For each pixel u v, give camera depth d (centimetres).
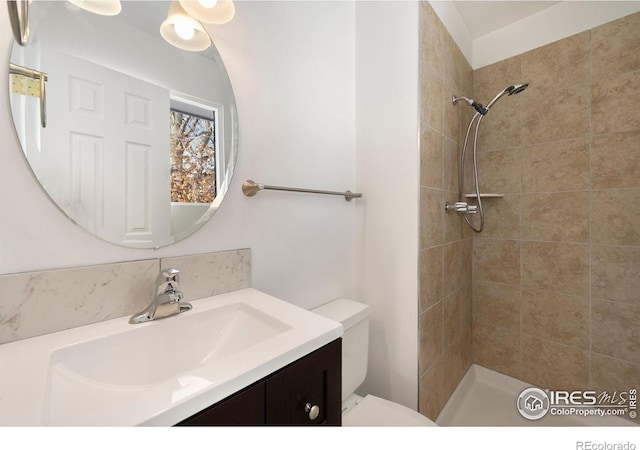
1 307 54
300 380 56
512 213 167
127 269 70
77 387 52
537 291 159
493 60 174
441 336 142
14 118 56
